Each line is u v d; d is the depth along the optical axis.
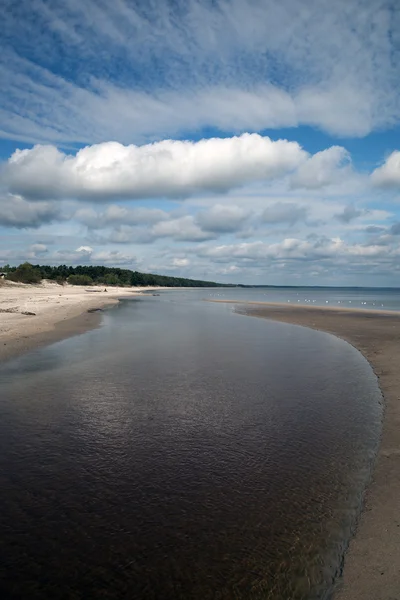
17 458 7.72
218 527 5.64
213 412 10.40
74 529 5.55
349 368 15.56
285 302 72.81
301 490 6.63
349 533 5.52
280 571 4.81
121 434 8.94
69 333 24.41
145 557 5.03
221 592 4.50
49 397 11.54
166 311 47.19
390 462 7.61
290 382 13.39
